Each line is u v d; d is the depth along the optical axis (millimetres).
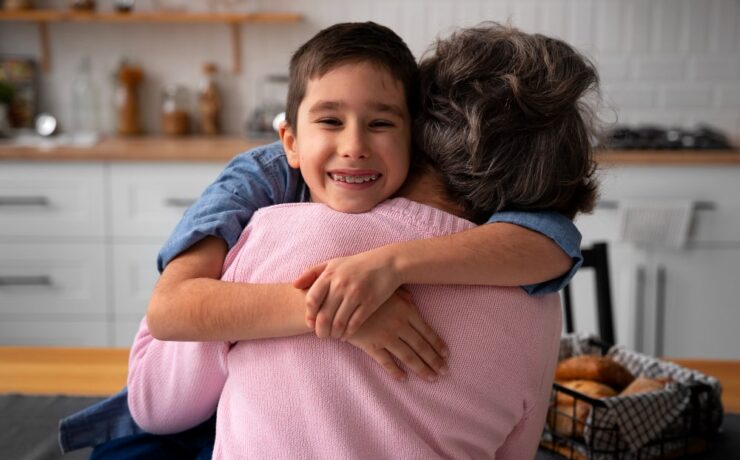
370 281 781
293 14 3535
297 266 830
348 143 858
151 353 958
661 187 3033
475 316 831
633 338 3152
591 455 1149
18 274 3125
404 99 894
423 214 868
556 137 857
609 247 3092
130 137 3559
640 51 3609
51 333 3172
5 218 3078
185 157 3035
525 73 860
